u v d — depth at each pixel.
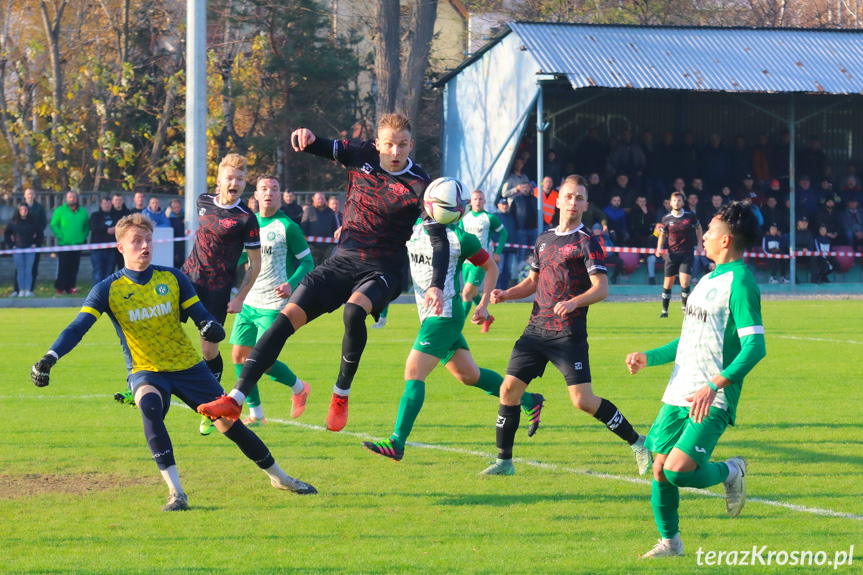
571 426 13.79
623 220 41.03
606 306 35.69
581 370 10.57
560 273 10.69
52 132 46.38
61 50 51.25
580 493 10.06
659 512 8.02
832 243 44.09
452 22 66.00
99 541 8.35
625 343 23.45
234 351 14.26
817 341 24.17
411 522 8.98
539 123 38.12
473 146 43.91
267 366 9.49
